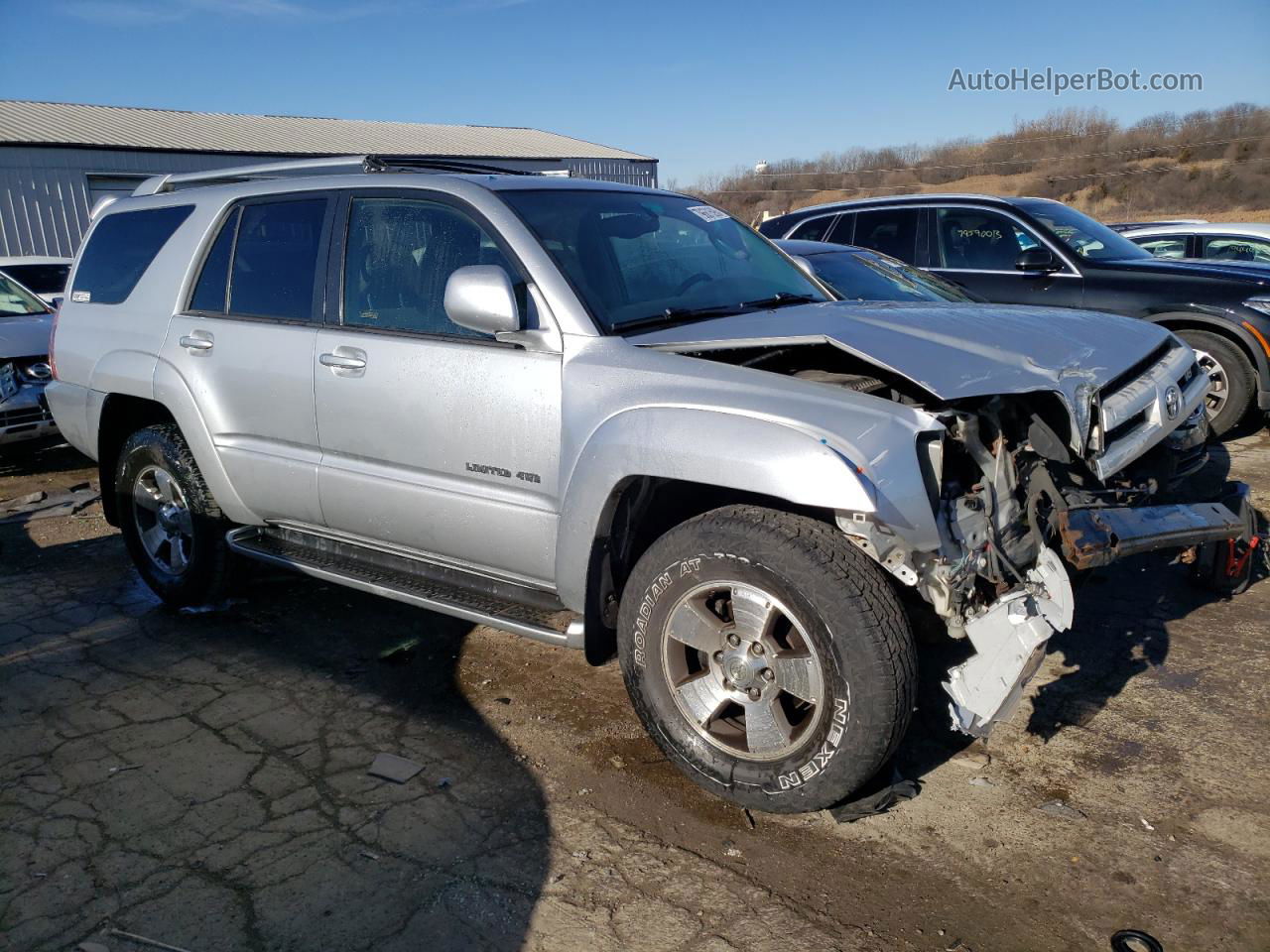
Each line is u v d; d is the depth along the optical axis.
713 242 4.16
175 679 4.06
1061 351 3.37
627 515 3.31
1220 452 6.46
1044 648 2.87
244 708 3.80
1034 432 3.29
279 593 5.02
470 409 3.49
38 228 21.97
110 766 3.38
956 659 3.91
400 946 2.52
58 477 7.80
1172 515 3.49
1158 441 3.59
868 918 2.61
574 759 3.43
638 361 3.20
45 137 22.30
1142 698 3.74
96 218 5.12
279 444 4.15
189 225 4.58
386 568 4.01
